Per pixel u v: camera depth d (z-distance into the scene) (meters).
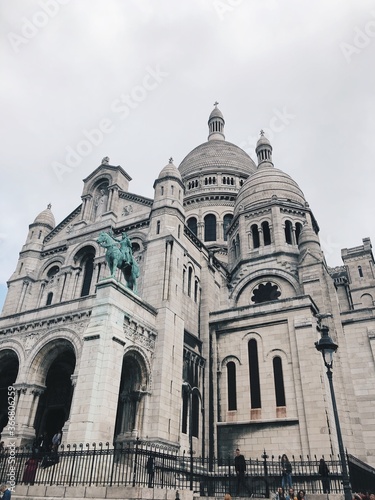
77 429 20.59
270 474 24.80
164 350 27.34
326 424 25.22
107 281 25.17
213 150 71.00
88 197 40.91
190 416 27.28
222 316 33.94
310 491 23.33
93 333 23.23
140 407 25.38
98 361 22.33
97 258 35.03
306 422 25.91
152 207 35.19
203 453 28.88
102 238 27.55
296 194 45.66
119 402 26.31
